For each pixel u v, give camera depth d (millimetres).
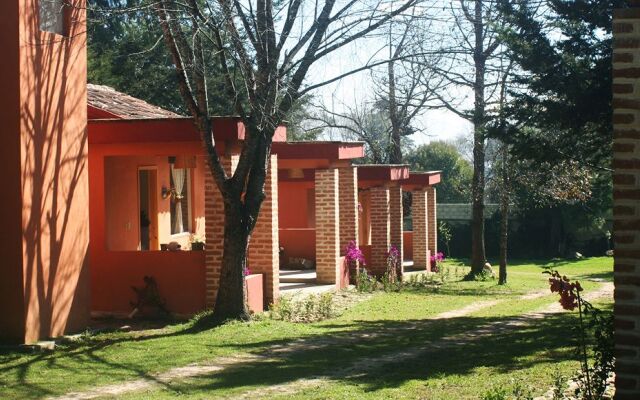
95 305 16625
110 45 27547
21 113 12359
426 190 31484
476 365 11141
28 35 12500
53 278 13148
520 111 15328
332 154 20281
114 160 18094
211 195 15875
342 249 23375
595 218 42562
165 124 15812
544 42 14602
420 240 31438
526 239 44562
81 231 13938
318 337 13898
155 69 28266
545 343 12930
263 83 14383
